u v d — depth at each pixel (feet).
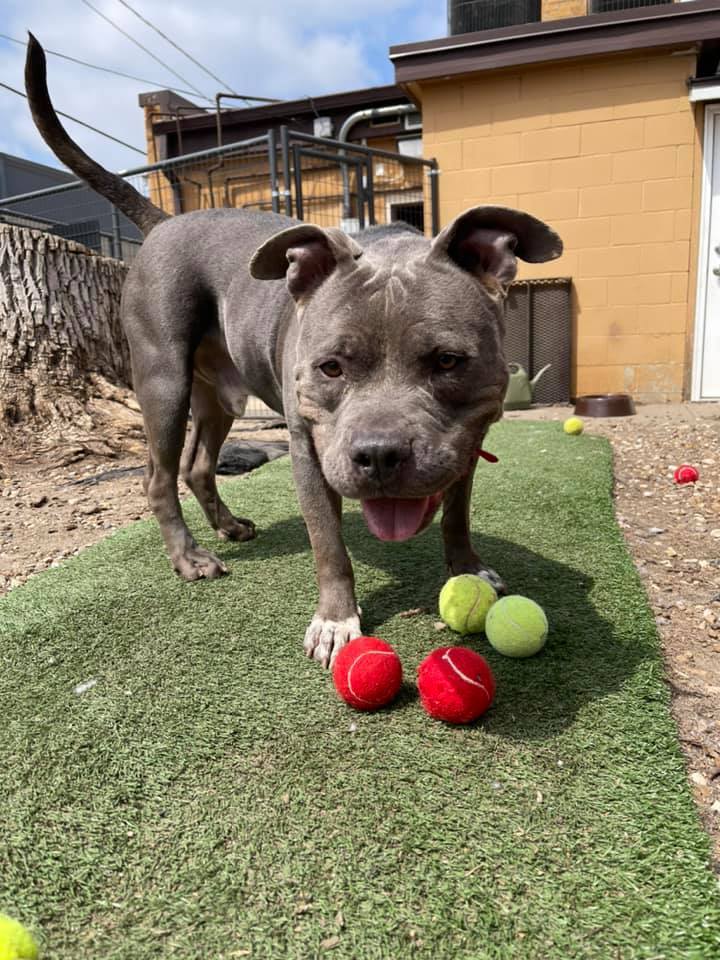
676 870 1.60
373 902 1.57
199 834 1.78
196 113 16.33
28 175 16.58
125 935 1.52
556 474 4.95
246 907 1.57
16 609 3.01
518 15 8.80
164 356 3.32
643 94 8.26
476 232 2.36
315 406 2.36
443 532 3.12
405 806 1.83
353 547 3.72
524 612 2.45
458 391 2.23
